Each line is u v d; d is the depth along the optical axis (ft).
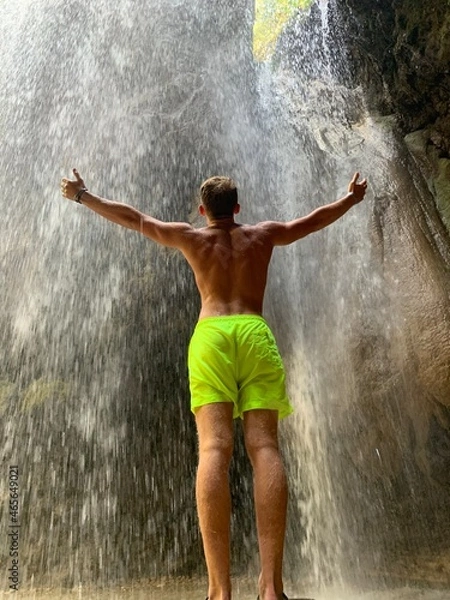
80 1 37.27
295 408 24.79
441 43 23.08
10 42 37.58
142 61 36.24
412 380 20.97
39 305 34.19
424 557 21.65
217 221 11.76
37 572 24.75
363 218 24.45
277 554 9.02
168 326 31.73
